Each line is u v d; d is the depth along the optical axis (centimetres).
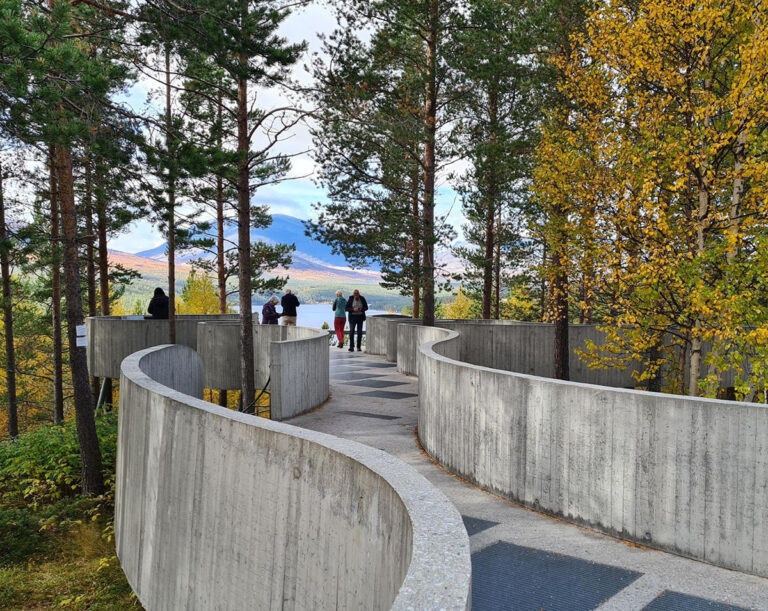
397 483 309
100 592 945
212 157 1262
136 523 659
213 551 488
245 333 1501
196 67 1508
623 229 1046
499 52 1789
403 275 1966
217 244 2939
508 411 652
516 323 2056
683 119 1034
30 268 1777
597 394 563
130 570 678
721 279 959
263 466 436
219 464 486
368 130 1747
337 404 1212
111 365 1909
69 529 1167
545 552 508
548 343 1705
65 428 1644
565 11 1449
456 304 5503
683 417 511
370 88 1822
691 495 505
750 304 914
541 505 613
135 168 1186
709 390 966
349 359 2045
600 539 543
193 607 513
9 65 829
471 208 2362
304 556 392
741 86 885
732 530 485
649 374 1197
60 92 918
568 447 587
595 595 427
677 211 1082
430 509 272
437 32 1798
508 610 404
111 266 2906
